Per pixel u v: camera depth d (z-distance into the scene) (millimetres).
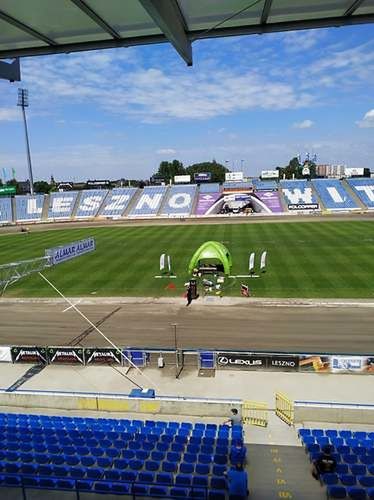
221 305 32781
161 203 103312
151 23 6625
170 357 24297
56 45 7496
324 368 22234
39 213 105375
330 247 50031
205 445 15039
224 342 26188
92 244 37594
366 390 20469
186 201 102562
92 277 42469
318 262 43156
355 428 17250
